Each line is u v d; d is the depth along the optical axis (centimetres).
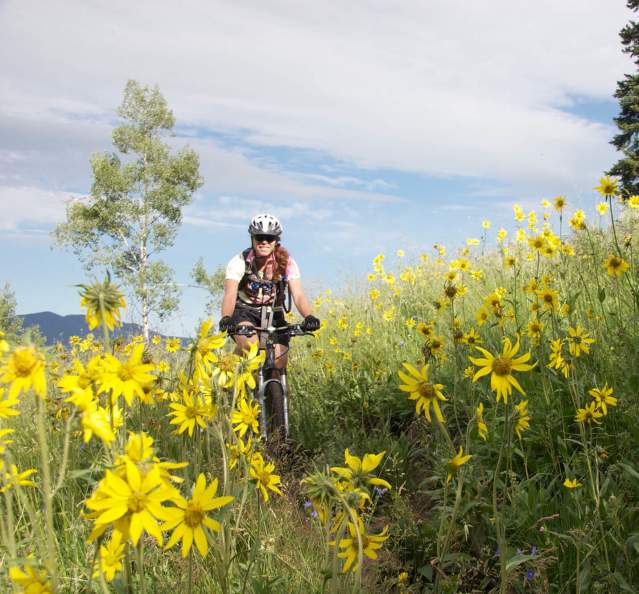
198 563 243
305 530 315
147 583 230
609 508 258
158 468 124
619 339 434
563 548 281
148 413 362
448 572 291
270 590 229
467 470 322
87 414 130
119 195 3123
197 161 3247
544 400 405
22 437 386
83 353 504
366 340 734
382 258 977
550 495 335
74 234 3023
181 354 414
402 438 459
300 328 501
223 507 190
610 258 476
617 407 370
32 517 143
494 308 496
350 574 195
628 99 1970
